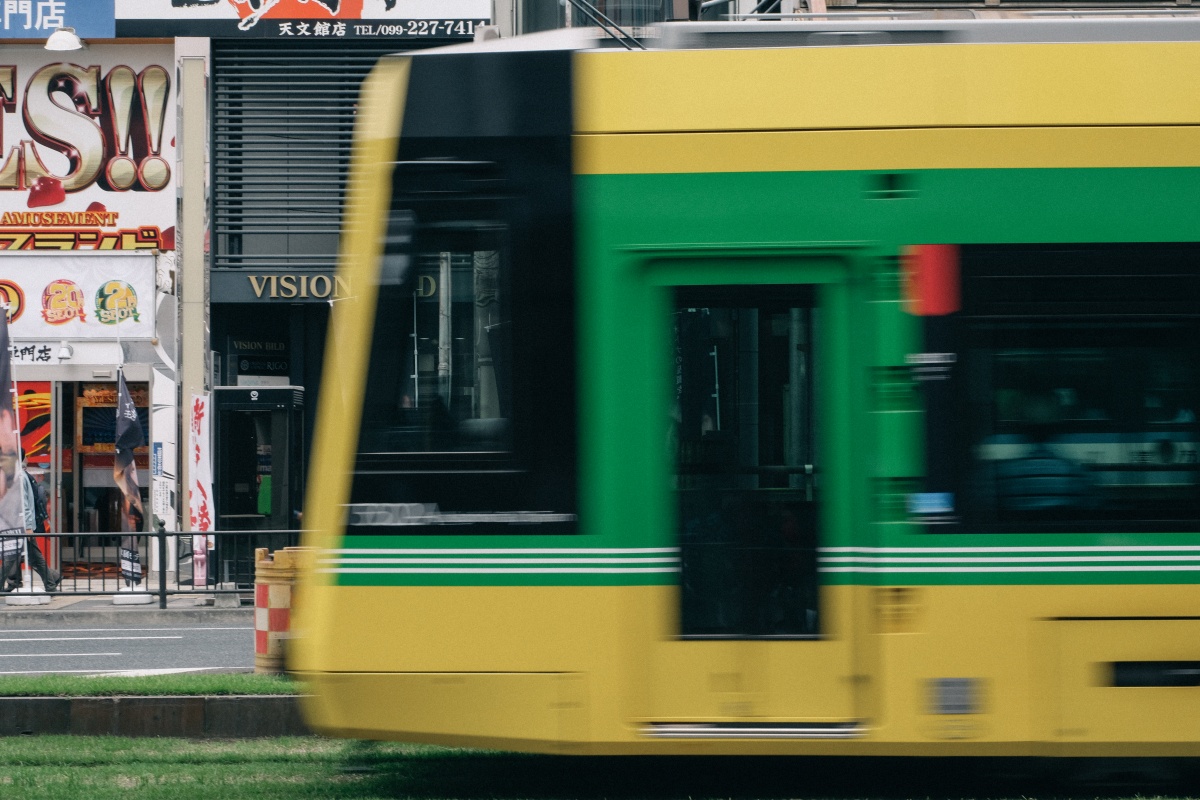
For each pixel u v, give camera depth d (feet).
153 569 67.62
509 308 26.58
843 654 26.07
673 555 26.22
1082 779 28.48
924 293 26.32
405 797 28.66
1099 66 26.84
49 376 87.86
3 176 89.10
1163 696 25.94
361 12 86.53
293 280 87.04
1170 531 26.12
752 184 26.48
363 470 26.68
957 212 26.43
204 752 32.68
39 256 88.12
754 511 26.32
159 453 87.66
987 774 28.91
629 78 26.84
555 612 26.16
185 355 87.51
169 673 42.34
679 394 26.45
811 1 65.72
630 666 26.04
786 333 26.50
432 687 26.27
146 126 89.35
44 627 64.28
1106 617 26.02
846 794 29.89
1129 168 26.53
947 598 26.04
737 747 25.86
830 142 26.53
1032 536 26.07
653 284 26.50
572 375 26.37
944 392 26.27
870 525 26.16
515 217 26.68
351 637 26.48
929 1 64.75
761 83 26.78
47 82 89.10
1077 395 26.32
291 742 34.09
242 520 77.15
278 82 87.71
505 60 27.07
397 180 26.96
